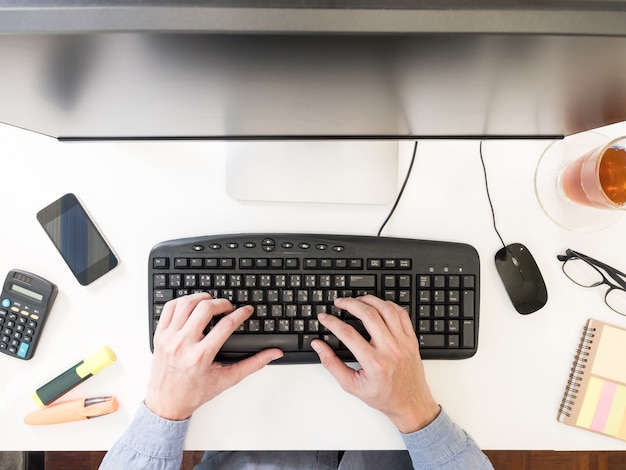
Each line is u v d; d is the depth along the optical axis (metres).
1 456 0.91
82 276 0.61
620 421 0.60
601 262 0.61
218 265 0.58
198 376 0.54
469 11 0.24
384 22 0.24
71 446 0.61
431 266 0.59
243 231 0.62
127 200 0.62
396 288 0.59
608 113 0.44
